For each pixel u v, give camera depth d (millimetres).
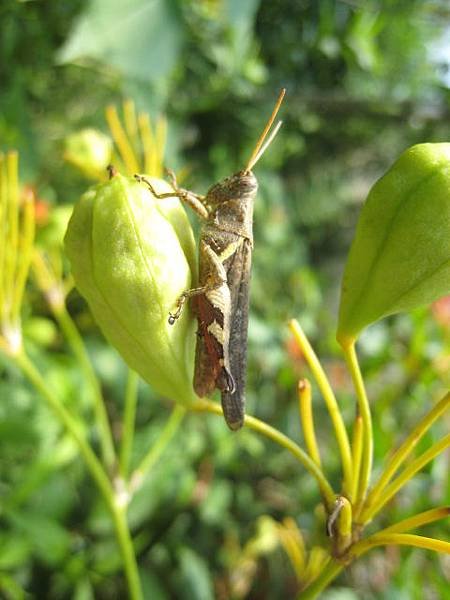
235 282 60
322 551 94
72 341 102
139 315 54
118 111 190
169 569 149
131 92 140
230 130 214
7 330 85
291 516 166
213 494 162
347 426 118
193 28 172
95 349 159
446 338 115
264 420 176
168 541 151
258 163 218
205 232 61
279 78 218
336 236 295
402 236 52
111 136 182
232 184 62
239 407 58
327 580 56
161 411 166
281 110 219
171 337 56
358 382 57
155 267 53
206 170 213
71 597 132
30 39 176
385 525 104
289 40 206
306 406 59
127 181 54
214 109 208
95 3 94
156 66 97
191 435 157
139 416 164
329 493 57
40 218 108
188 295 55
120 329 55
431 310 120
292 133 241
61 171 196
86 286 55
